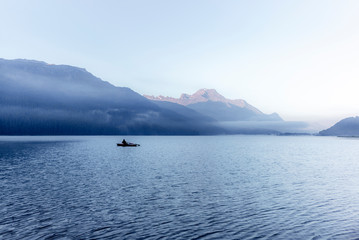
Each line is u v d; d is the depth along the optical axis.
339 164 69.62
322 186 38.56
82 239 19.12
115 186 37.72
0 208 26.36
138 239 19.22
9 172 50.25
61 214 24.67
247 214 25.05
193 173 50.81
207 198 31.12
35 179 42.91
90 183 39.78
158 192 34.06
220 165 65.00
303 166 64.38
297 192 34.47
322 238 19.38
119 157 85.69
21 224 21.95
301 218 23.91
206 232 20.61
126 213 25.19
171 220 23.28
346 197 31.83
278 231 20.80
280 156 97.25
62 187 36.72
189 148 149.88
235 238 19.45
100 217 23.94
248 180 43.38
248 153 112.50
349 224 22.27
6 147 137.12
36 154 93.62
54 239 19.05
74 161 71.50
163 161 73.88
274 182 41.66
